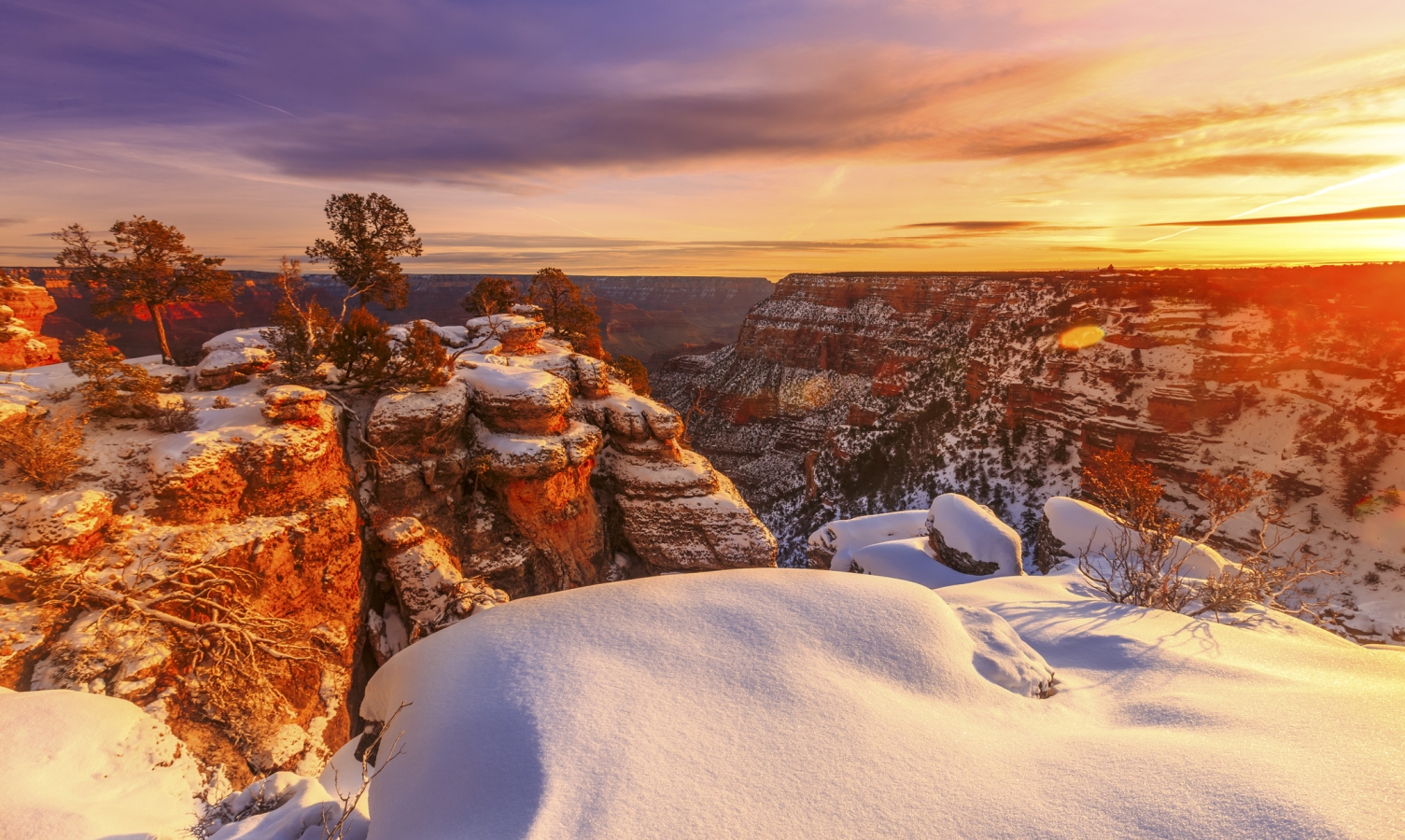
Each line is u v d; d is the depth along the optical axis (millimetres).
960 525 32344
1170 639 11742
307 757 19516
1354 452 71250
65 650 16531
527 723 7391
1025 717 8211
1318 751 6707
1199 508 78938
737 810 6152
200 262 28688
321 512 23328
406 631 26891
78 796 9219
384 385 31391
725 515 36344
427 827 6555
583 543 33500
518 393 32312
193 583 19531
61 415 21734
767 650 8844
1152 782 6305
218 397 25328
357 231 38625
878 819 6035
